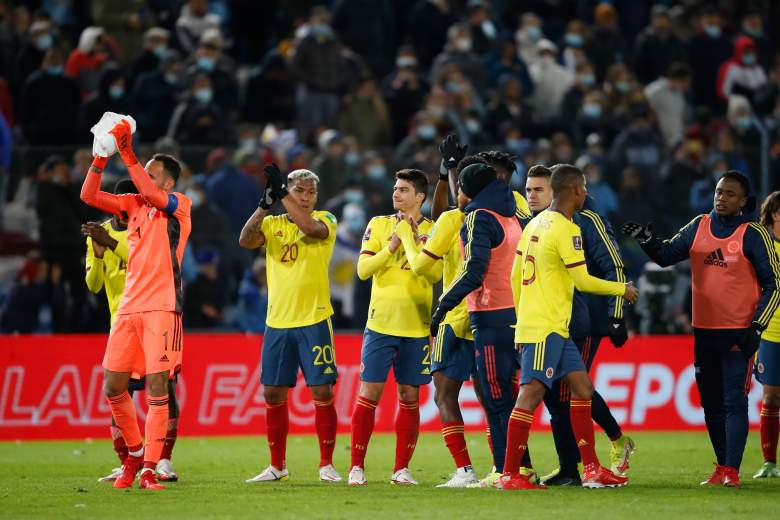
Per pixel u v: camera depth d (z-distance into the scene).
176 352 29.55
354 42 71.12
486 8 72.31
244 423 46.72
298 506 25.77
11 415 45.28
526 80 69.06
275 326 30.92
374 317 30.75
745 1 82.56
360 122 62.84
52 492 28.83
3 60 65.00
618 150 56.03
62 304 48.94
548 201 30.42
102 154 29.14
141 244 29.56
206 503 26.33
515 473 28.42
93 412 45.91
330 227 31.00
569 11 79.06
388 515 24.31
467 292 28.39
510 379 29.50
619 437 30.84
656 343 48.09
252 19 75.75
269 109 66.00
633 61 74.44
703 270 30.28
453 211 29.67
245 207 51.28
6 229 48.88
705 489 28.56
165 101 61.06
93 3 70.06
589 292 28.22
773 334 32.78
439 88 65.31
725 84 72.50
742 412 29.66
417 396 30.83
